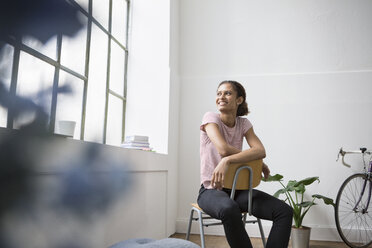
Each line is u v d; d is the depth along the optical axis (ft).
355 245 9.04
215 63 11.15
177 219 10.45
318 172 10.02
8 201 0.69
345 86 10.27
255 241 9.42
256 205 4.76
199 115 10.93
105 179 0.89
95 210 0.85
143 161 6.86
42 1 0.71
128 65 10.18
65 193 0.79
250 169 4.79
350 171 9.87
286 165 10.19
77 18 0.82
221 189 4.90
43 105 0.78
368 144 9.89
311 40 10.72
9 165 0.68
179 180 10.67
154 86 9.97
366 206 9.60
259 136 10.47
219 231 10.16
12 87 0.74
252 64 10.94
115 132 9.23
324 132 10.17
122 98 9.69
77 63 2.29
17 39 0.71
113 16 9.23
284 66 10.75
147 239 4.50
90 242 0.85
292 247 8.39
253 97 10.71
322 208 9.84
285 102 10.50
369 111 10.04
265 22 11.09
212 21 11.38
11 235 0.73
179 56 11.32
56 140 2.25
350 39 10.49
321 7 10.82
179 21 11.46
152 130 9.74
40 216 0.77
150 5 10.39
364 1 10.59
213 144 5.33
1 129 0.68
